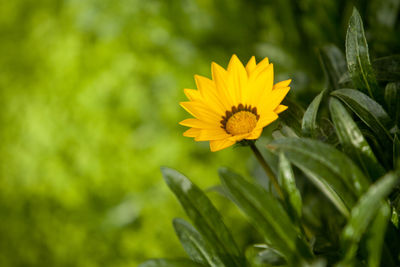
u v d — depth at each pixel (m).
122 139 1.48
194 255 0.78
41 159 1.56
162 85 1.50
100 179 1.47
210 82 0.77
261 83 0.76
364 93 0.81
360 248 0.75
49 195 1.53
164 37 1.56
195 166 1.39
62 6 1.77
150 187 1.42
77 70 1.60
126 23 1.61
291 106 0.82
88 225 1.46
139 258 1.39
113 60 1.57
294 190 0.77
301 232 0.77
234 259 0.77
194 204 0.77
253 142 0.77
